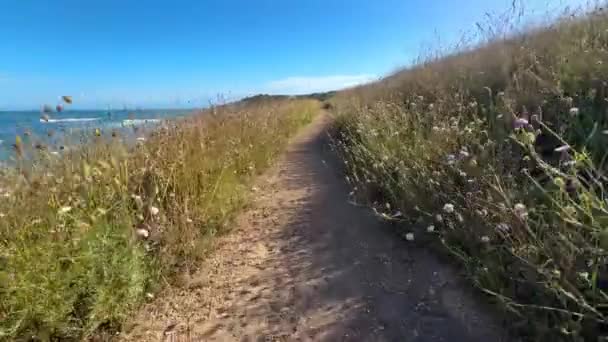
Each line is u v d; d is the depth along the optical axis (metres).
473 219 2.56
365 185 4.31
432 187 3.06
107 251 2.24
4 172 2.62
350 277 2.75
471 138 3.38
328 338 2.13
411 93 6.66
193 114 6.28
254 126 7.39
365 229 3.55
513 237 2.25
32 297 1.90
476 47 6.43
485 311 2.16
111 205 2.75
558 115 3.13
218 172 4.38
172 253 2.99
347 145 6.75
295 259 3.11
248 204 4.58
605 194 2.20
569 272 1.84
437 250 2.85
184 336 2.21
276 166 6.98
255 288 2.70
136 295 2.38
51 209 2.48
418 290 2.48
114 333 2.20
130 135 3.91
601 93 3.21
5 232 2.24
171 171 3.53
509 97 3.86
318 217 4.01
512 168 2.77
